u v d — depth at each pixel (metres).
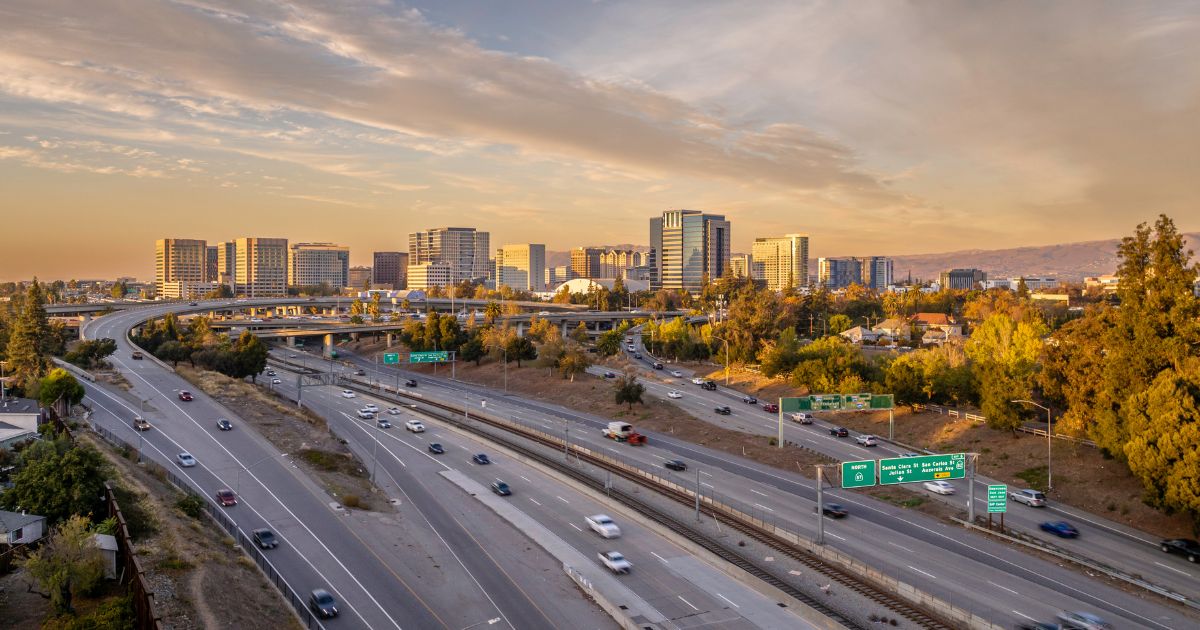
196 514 70.75
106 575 53.53
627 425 115.12
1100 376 85.25
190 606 50.56
